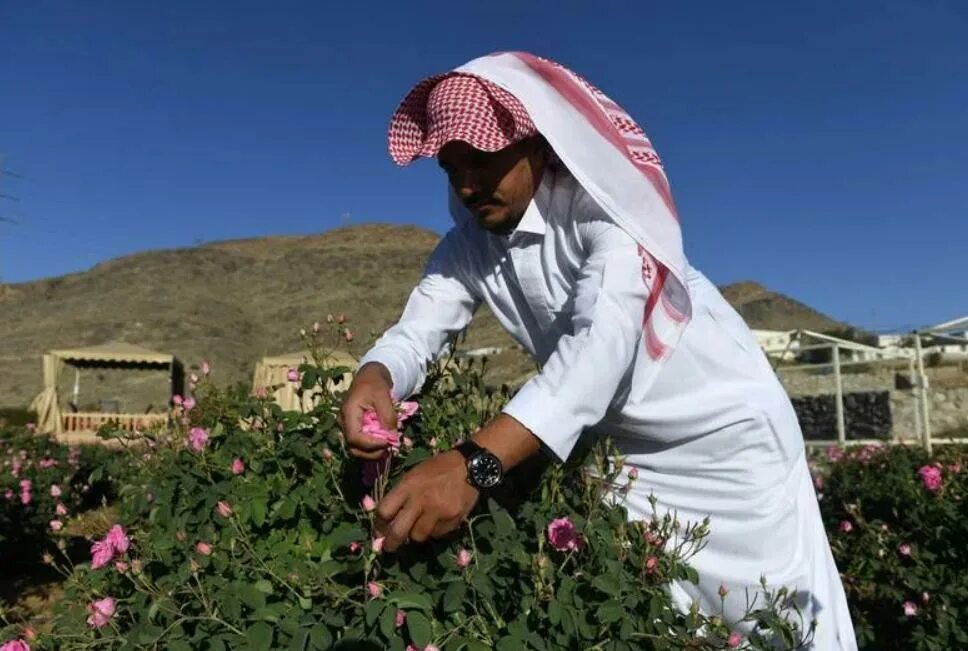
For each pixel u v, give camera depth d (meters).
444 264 2.00
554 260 1.70
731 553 1.81
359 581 1.50
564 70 1.64
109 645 1.48
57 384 18.94
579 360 1.43
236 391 2.14
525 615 1.39
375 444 1.48
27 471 6.71
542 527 1.49
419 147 1.71
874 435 13.61
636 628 1.45
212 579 1.47
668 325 1.66
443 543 1.49
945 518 3.33
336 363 2.20
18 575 6.17
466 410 1.99
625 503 1.84
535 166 1.64
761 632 1.80
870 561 3.31
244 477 1.78
